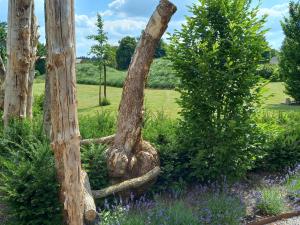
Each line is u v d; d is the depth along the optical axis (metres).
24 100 8.59
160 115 9.59
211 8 7.35
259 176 8.31
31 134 7.12
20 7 8.16
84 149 6.82
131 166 6.69
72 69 5.11
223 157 7.28
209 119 7.39
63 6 4.94
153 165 6.91
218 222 5.98
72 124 5.21
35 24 9.40
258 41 7.24
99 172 6.55
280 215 6.49
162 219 5.76
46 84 8.10
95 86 39.19
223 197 6.59
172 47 7.45
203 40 7.31
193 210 6.31
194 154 7.71
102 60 26.62
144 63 6.82
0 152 6.97
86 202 5.61
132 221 5.61
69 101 5.13
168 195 7.12
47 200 5.53
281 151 8.46
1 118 9.31
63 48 4.99
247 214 6.45
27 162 5.66
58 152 5.30
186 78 7.45
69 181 5.30
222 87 7.21
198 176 7.37
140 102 6.86
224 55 7.27
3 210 6.05
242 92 7.20
